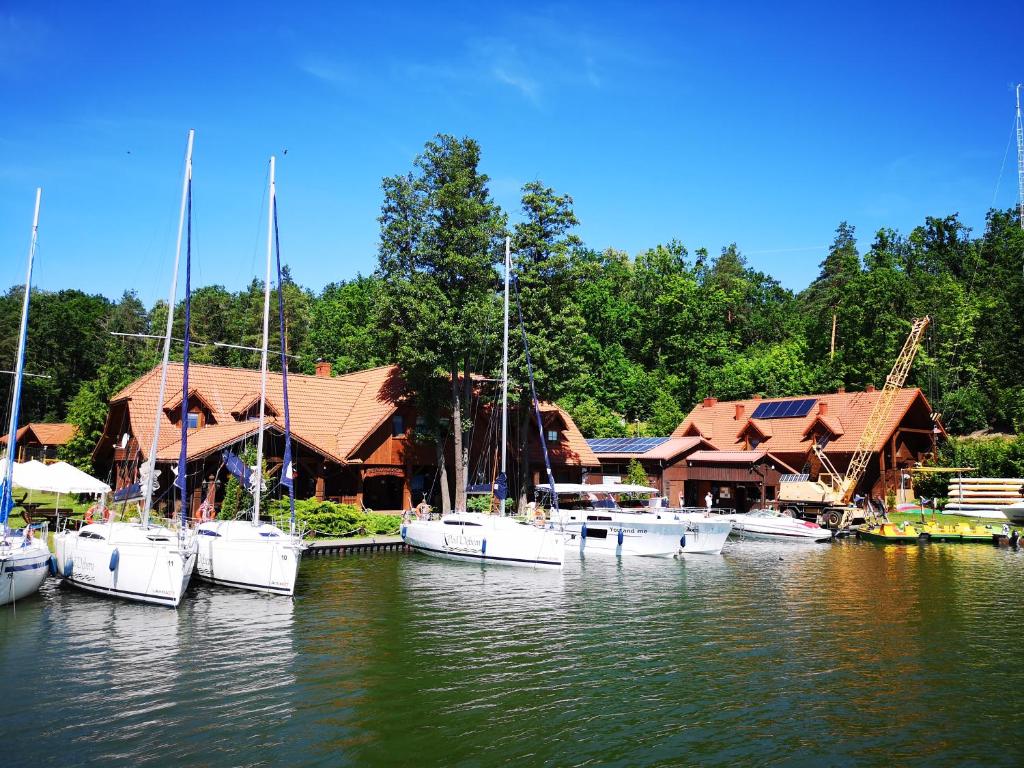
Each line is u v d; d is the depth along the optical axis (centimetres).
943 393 7588
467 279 4484
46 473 3378
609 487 4122
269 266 3050
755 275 12656
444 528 3522
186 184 2755
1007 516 5294
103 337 10038
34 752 1308
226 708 1514
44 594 2528
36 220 2702
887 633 2189
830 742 1401
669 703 1590
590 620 2322
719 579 3141
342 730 1418
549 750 1351
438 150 4494
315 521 3931
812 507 5400
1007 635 2172
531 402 4781
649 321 9225
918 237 10938
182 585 2378
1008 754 1355
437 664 1830
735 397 8475
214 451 3847
